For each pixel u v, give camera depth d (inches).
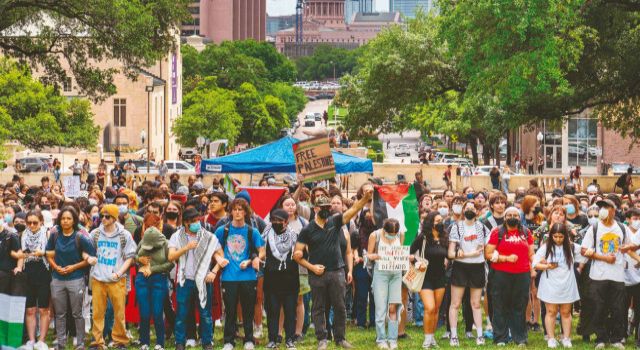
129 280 733.9
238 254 684.1
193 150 4965.6
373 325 815.7
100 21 1724.9
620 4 1724.9
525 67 1626.5
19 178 1382.9
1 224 685.9
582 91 1863.9
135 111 4168.3
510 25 1626.5
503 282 721.6
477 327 733.3
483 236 727.7
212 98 4675.2
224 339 694.5
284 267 690.2
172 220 720.3
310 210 797.2
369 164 1157.7
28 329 693.9
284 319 721.6
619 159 3870.6
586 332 738.8
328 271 687.7
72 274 679.7
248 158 1088.8
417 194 899.4
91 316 807.1
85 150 3705.7
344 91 2431.1
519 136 4525.1
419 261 705.0
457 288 729.6
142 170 2881.4
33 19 1769.2
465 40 1759.4
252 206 838.5
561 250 715.4
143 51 1747.0
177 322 687.7
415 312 840.9
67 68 3971.5
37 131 2994.6
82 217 753.6
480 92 1765.5
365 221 792.9
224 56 7372.1
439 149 6461.6
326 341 691.4
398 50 2258.9
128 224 767.1
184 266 682.2
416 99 2265.0
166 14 1817.2
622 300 724.0
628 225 753.0
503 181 2383.1
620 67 1780.3
